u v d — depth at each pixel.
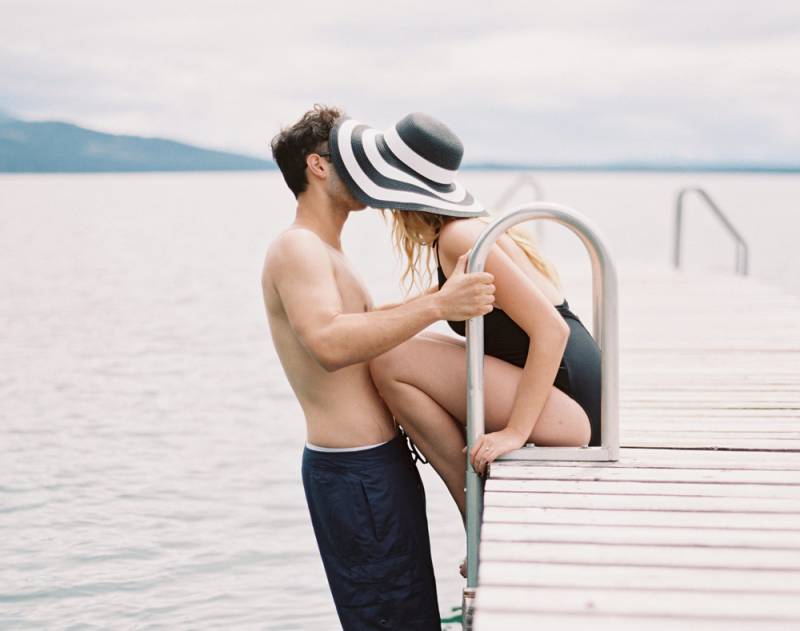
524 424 2.51
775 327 5.54
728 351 4.77
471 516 2.51
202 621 3.42
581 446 2.62
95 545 4.06
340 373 2.48
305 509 4.53
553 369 2.47
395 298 12.39
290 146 2.52
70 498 4.64
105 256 18.45
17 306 11.73
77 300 12.36
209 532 4.23
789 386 3.83
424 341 2.58
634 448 2.80
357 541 2.52
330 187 2.53
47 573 3.78
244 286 13.98
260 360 8.29
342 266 2.54
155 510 4.50
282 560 3.95
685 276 8.28
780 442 2.88
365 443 2.51
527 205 2.41
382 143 2.50
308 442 2.57
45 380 7.42
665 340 5.11
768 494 2.39
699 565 1.99
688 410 3.38
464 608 2.38
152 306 11.85
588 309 6.34
